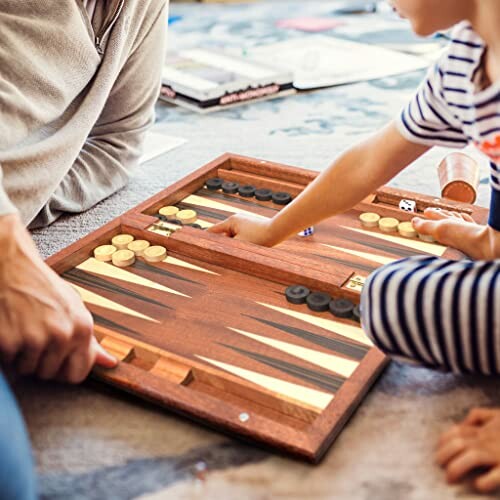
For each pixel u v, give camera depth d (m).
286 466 0.91
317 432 0.92
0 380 0.78
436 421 0.98
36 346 0.93
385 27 3.49
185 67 2.68
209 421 0.96
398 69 2.78
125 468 0.92
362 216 1.48
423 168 1.93
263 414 1.01
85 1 1.55
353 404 0.97
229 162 1.72
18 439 0.73
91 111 1.58
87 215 1.69
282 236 1.29
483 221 1.41
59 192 1.63
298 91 2.63
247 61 2.76
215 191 1.64
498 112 0.90
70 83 1.52
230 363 1.07
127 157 1.83
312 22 3.62
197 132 2.24
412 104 1.05
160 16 1.78
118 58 1.62
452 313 0.89
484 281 0.88
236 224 1.37
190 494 0.88
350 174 1.15
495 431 0.88
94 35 1.58
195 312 1.20
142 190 1.83
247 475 0.90
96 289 1.27
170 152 2.07
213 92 2.41
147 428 0.99
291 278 1.24
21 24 1.40
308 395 1.00
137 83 1.79
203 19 3.76
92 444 0.97
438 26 0.91
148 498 0.87
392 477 0.89
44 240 1.56
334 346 1.10
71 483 0.90
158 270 1.32
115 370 1.04
